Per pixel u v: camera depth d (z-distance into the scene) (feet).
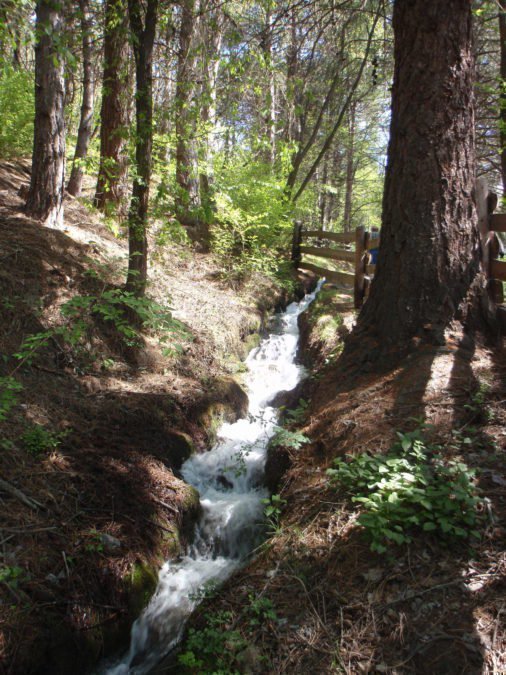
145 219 17.81
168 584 11.02
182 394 16.57
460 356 12.82
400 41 14.42
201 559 12.39
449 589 7.60
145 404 15.10
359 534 9.04
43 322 15.56
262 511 12.88
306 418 14.11
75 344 15.76
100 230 24.04
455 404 11.42
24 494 10.33
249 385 20.53
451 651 6.77
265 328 27.02
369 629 7.45
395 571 8.14
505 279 14.07
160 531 11.55
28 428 12.12
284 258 36.76
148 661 9.84
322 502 10.27
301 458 12.44
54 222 20.57
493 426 10.64
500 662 6.47
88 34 18.25
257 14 38.06
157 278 23.93
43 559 9.27
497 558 7.87
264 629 8.00
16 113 27.30
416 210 13.98
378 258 15.21
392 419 11.50
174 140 20.71
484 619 7.03
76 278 17.81
